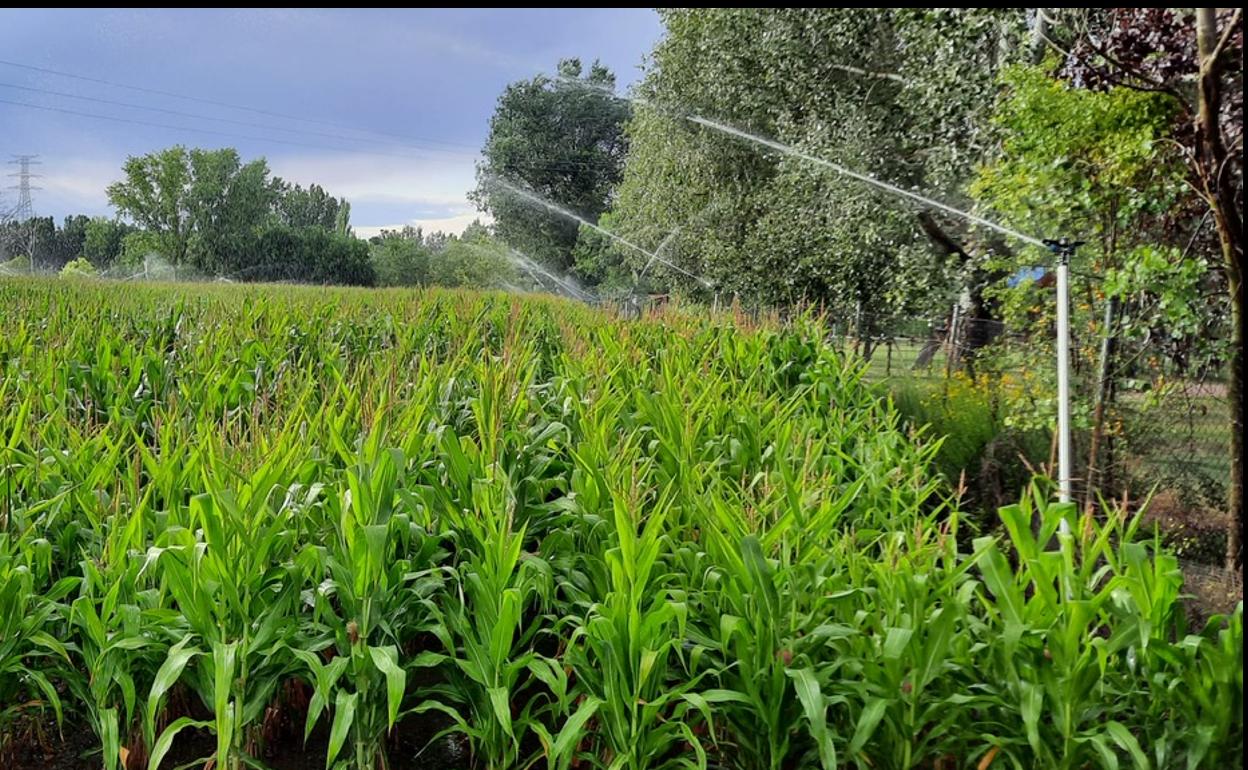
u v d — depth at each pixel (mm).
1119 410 5359
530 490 4453
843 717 3260
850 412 6359
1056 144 5277
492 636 3301
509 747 3555
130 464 4262
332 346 8320
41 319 10469
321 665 3330
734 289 14742
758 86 12430
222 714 3164
